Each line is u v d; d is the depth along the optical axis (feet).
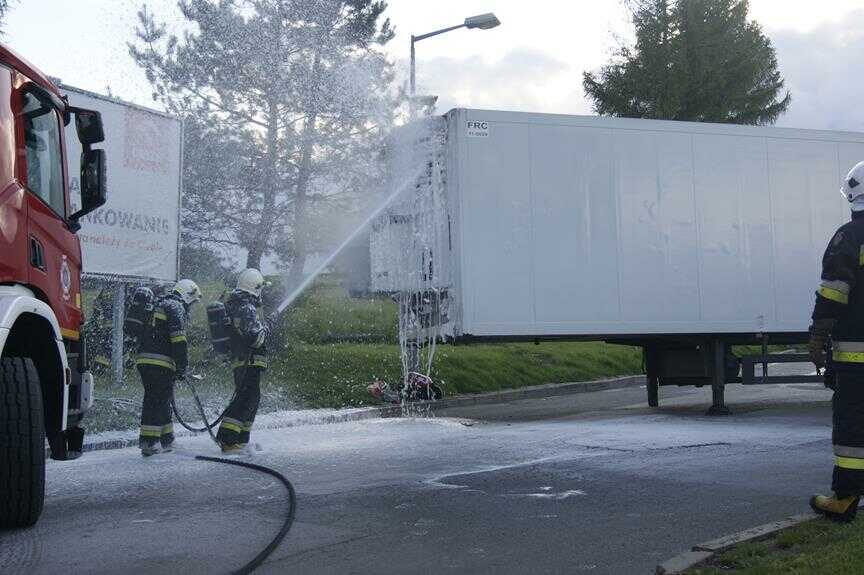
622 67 118.11
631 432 37.14
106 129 50.52
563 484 25.29
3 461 19.85
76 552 18.34
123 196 51.42
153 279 53.21
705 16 117.80
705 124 45.01
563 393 67.41
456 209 41.50
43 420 20.54
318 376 56.03
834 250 18.76
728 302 44.91
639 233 43.73
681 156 44.62
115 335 49.67
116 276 50.60
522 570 16.74
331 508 22.48
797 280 46.16
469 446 33.99
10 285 20.07
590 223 43.01
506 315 41.70
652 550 17.98
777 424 39.73
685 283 44.27
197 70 67.77
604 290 43.09
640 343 49.67
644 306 43.62
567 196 42.80
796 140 46.60
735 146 45.52
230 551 18.31
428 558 17.66
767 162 46.06
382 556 17.85
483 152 41.83
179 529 20.39
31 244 20.72
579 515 21.26
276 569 16.98
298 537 19.44
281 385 53.06
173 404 34.09
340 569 16.96
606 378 74.69
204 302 66.39
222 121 68.23
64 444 23.24
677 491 23.91
